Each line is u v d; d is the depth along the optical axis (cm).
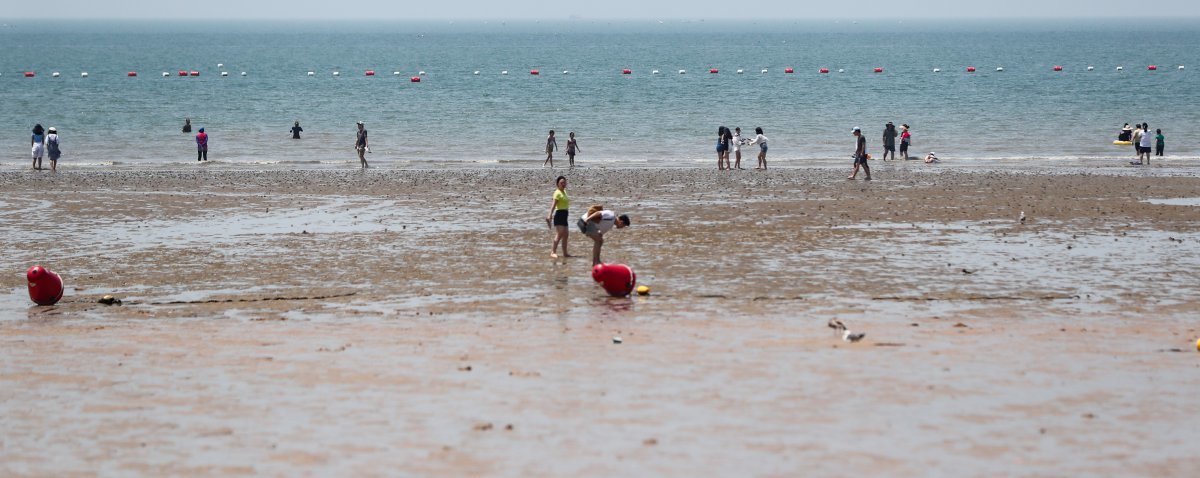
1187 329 1662
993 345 1540
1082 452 1106
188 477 1053
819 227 2636
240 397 1305
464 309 1797
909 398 1282
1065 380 1361
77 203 3066
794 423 1195
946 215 2836
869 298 1878
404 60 17162
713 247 2366
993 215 2841
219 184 3534
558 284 2000
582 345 1541
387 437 1160
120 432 1186
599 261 2177
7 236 2530
